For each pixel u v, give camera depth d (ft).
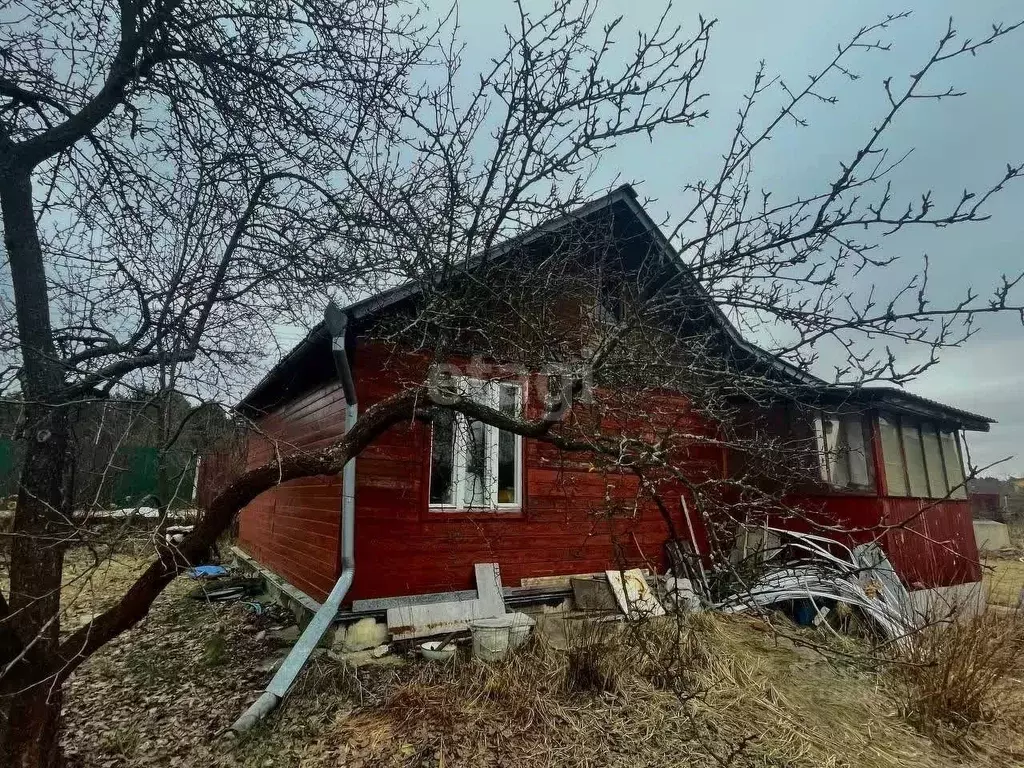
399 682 15.83
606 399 13.62
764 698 15.89
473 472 20.84
